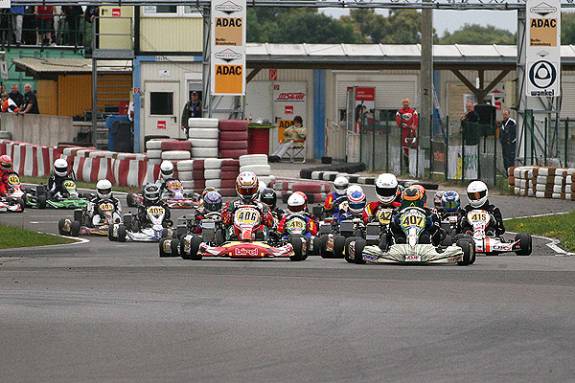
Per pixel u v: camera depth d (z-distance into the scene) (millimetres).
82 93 133500
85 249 59062
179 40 119938
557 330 32406
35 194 83875
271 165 121188
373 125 112438
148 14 119438
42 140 115938
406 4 91062
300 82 130625
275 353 29891
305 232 56875
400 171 106875
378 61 121188
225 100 95750
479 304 36625
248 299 37812
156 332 32531
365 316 34594
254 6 91000
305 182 88125
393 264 49562
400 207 50938
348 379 27203
